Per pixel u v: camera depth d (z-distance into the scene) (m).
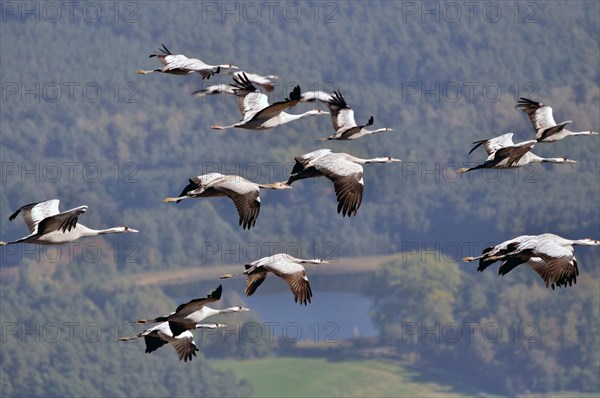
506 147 34.78
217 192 32.78
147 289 115.44
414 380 103.19
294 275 32.28
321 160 32.47
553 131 38.38
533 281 113.50
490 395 104.25
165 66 38.59
